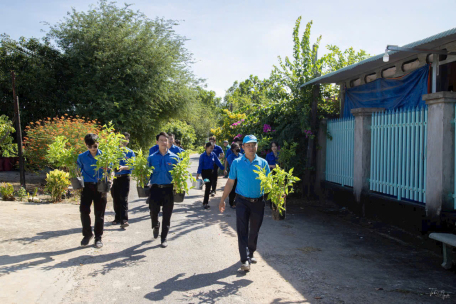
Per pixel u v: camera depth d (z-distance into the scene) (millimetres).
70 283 4141
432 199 5793
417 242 6055
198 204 9523
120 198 6809
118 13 19703
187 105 22016
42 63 18250
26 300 3652
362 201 8047
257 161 4750
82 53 18812
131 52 19078
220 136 19734
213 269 4680
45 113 18188
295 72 10781
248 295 3898
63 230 6391
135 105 19359
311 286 4168
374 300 3812
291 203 9859
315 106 10430
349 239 6246
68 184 9539
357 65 7711
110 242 5809
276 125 11328
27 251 5164
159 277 4379
